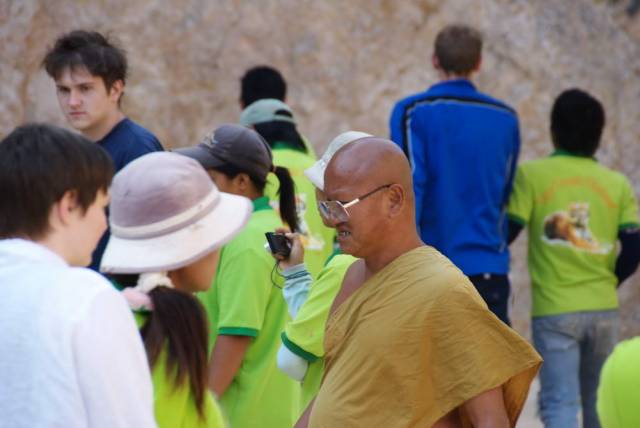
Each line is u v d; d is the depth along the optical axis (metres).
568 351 14.72
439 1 20.56
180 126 19.75
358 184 7.64
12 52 19.06
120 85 11.33
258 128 13.04
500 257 14.60
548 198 14.82
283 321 10.00
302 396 8.98
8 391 5.82
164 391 6.54
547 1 20.89
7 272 6.03
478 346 7.31
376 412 7.44
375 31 20.42
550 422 14.60
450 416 7.56
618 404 5.43
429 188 14.37
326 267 8.91
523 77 20.62
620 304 20.03
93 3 19.50
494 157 14.44
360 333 7.54
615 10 21.06
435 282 7.39
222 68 19.95
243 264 9.75
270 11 20.12
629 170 20.72
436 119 14.27
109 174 6.37
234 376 9.89
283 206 10.62
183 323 6.61
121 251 6.86
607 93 20.83
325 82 20.17
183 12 19.88
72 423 5.76
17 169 6.09
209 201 7.04
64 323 5.84
